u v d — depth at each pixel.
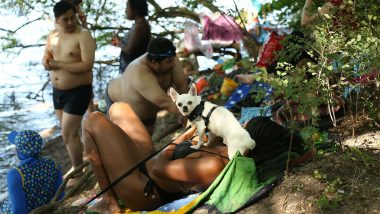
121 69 6.80
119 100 5.20
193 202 3.47
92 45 5.89
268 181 3.46
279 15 6.58
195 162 3.66
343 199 3.16
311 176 3.44
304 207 3.18
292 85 3.40
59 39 5.90
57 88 5.93
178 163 3.72
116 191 3.90
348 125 4.28
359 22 4.06
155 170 3.84
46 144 7.88
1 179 6.52
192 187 3.85
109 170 3.89
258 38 7.50
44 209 4.41
